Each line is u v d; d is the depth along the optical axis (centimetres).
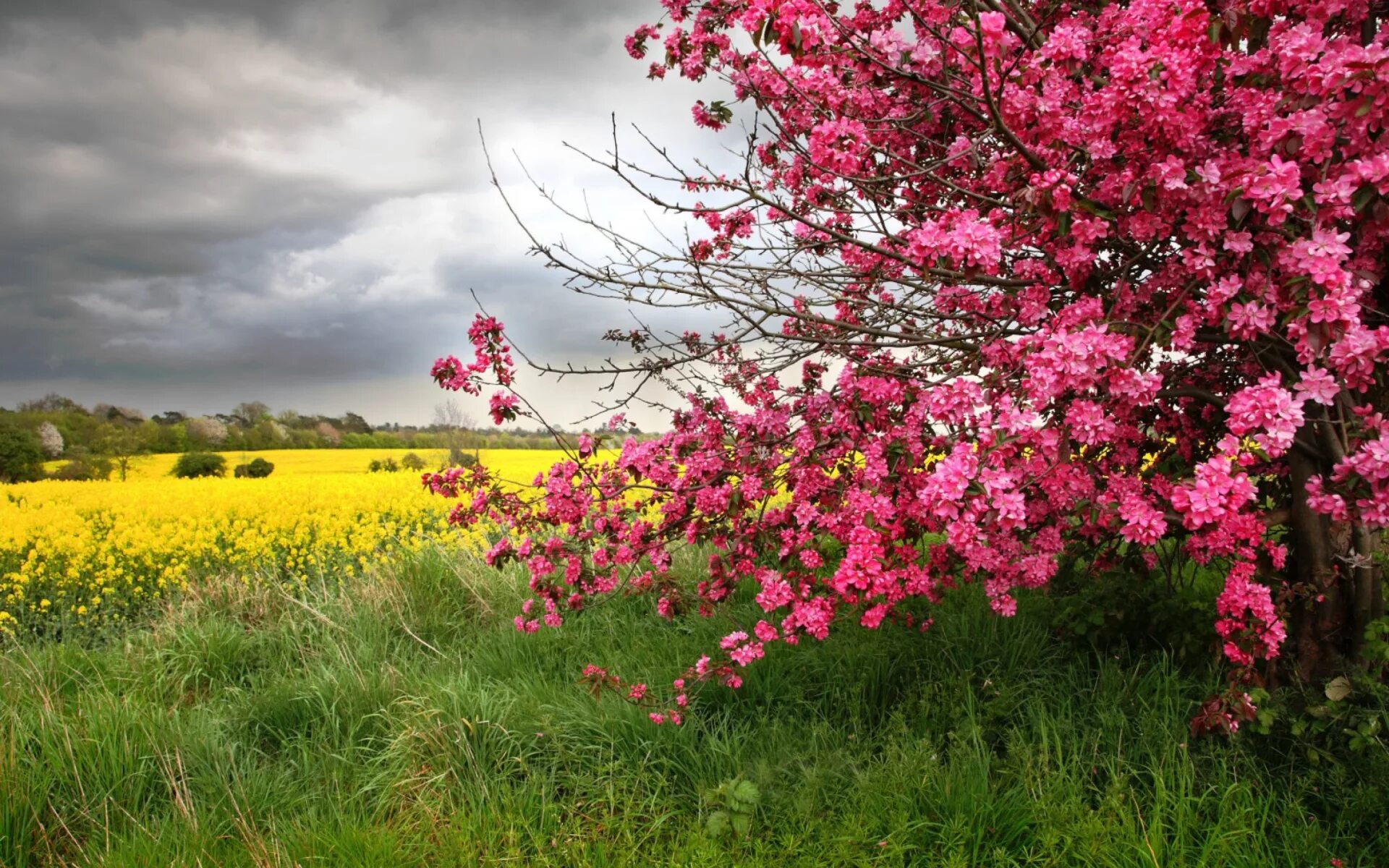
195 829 303
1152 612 376
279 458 3266
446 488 411
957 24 311
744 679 391
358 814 325
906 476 331
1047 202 237
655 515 445
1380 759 281
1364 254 266
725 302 324
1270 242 245
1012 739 316
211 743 367
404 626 523
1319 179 242
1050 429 265
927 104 334
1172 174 233
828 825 283
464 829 299
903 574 303
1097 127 240
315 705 411
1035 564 323
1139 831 267
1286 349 289
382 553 809
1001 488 237
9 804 309
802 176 387
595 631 502
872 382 320
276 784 346
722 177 426
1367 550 325
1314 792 281
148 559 808
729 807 296
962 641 396
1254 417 229
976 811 278
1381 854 253
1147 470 349
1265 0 226
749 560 381
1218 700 278
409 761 350
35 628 645
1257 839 257
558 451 2812
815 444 352
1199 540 298
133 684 458
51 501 1384
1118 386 246
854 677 380
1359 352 232
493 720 367
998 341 316
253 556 816
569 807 312
